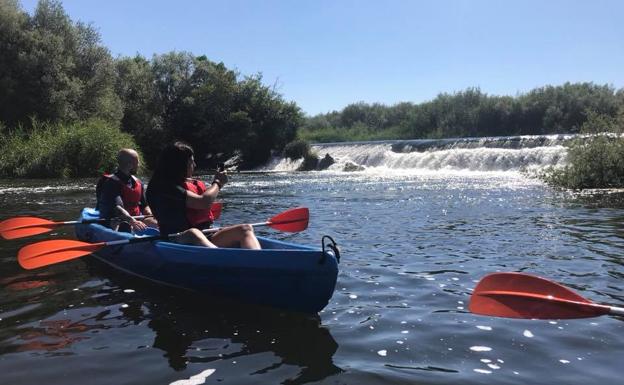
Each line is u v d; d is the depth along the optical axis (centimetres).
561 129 4119
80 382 258
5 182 1733
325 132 5119
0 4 2452
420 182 1597
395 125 5391
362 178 1864
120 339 315
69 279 458
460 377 260
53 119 2406
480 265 501
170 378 262
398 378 259
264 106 3164
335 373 265
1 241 645
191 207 429
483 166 2077
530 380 256
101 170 2066
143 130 3017
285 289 358
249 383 255
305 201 1130
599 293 402
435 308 371
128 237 481
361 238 659
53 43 2478
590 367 271
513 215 845
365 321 345
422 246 600
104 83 2702
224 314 361
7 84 2352
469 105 4519
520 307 277
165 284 435
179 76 3278
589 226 714
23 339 317
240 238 411
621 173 1237
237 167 3077
